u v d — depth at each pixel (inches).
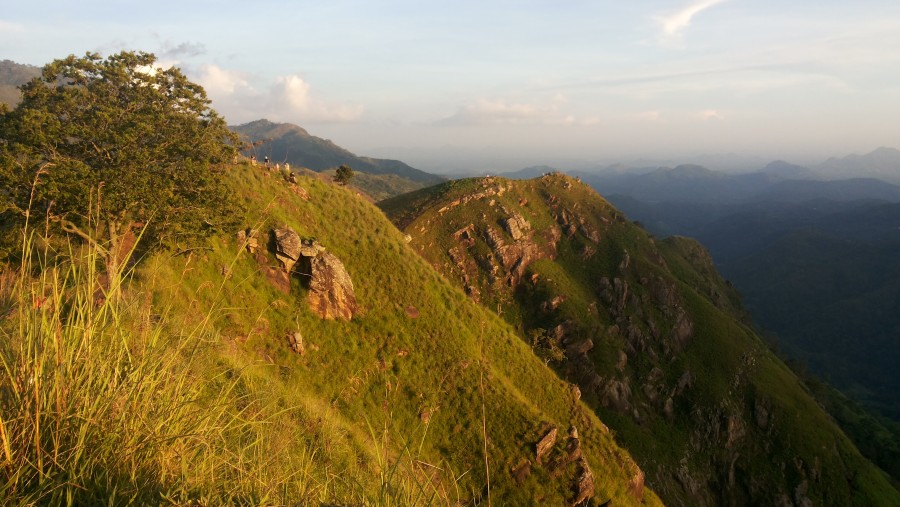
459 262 3002.0
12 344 129.0
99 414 120.3
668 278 3112.7
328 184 1481.3
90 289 137.5
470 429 928.3
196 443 135.8
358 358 966.4
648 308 2906.0
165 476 122.0
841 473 2317.9
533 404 1150.3
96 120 621.0
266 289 952.3
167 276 582.6
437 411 933.8
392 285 1219.2
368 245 1307.8
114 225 546.3
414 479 154.8
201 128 764.0
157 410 131.6
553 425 983.0
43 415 115.8
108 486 108.3
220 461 139.4
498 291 2896.2
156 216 590.6
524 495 863.1
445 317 1216.8
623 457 1146.7
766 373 2733.8
